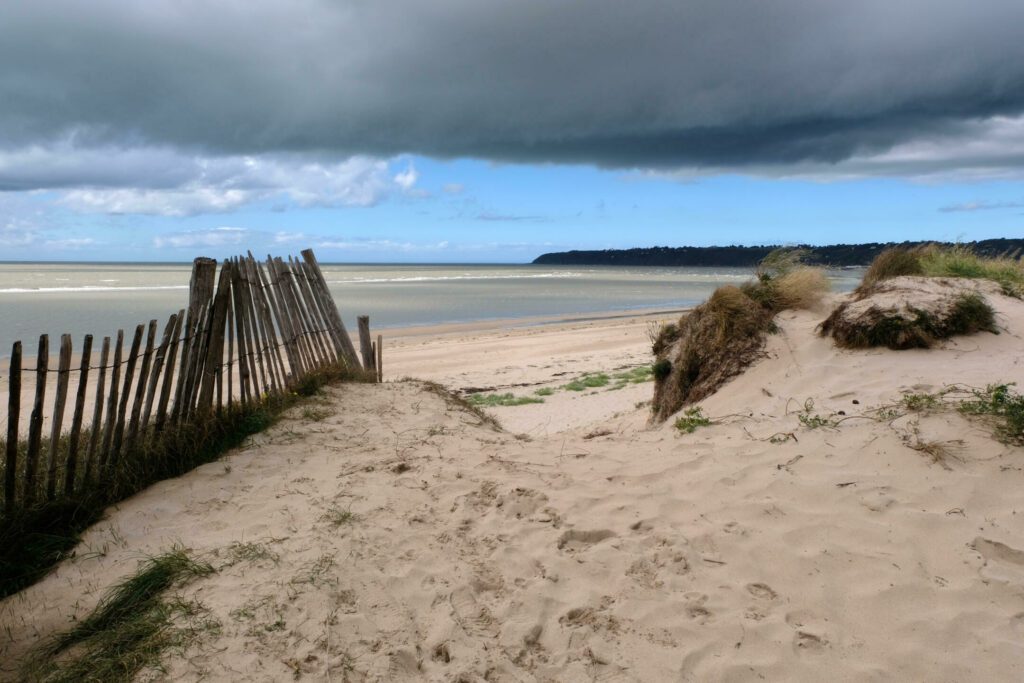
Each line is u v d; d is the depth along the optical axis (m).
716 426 5.61
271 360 6.54
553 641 3.07
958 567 3.31
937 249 9.33
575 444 5.82
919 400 4.91
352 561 3.62
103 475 4.45
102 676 2.78
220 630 3.03
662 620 3.16
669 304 46.81
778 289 7.55
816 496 4.07
